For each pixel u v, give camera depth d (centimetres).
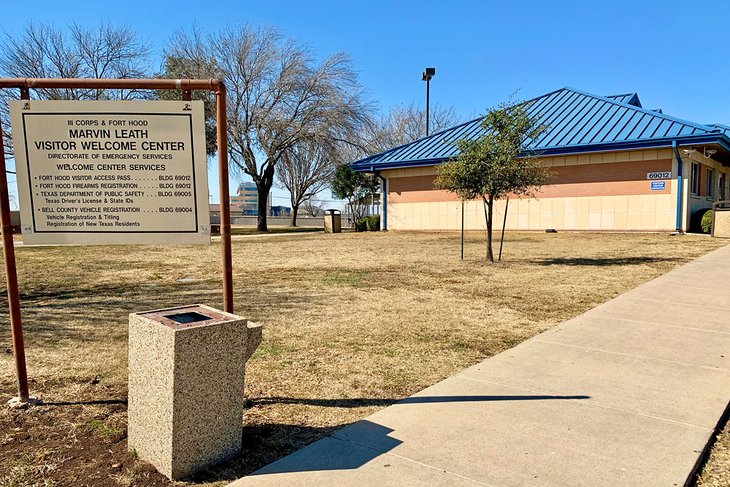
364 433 332
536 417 353
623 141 2009
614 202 2120
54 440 335
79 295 880
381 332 599
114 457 310
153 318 302
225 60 3288
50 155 380
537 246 1658
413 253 1514
